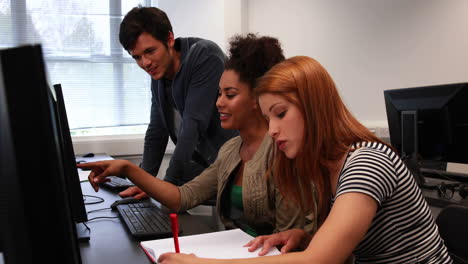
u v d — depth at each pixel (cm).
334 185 92
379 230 86
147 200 166
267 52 126
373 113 368
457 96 181
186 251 100
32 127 44
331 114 86
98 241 116
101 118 364
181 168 182
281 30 384
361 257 94
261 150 127
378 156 82
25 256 46
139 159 357
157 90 219
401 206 85
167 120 218
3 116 44
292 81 83
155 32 182
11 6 331
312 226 114
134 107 374
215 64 192
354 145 87
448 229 115
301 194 103
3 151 44
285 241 106
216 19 364
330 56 376
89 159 292
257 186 124
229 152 143
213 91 190
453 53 342
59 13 345
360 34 367
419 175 201
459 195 188
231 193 138
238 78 127
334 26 372
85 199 172
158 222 130
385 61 362
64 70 350
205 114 188
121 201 157
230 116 130
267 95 85
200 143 200
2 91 43
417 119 198
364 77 369
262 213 125
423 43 349
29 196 45
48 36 343
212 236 113
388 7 357
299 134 85
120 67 366
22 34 336
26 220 45
